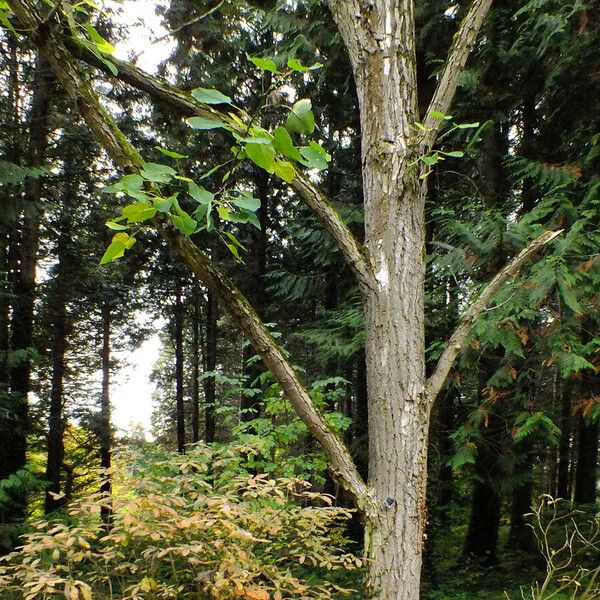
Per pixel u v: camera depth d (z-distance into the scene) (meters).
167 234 1.52
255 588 1.94
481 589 5.25
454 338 1.87
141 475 2.75
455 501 8.06
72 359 13.70
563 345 3.51
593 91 4.88
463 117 5.67
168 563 2.40
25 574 1.99
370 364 1.78
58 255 9.20
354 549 5.73
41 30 1.38
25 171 5.72
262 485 2.57
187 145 8.20
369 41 1.83
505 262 4.29
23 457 6.94
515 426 4.47
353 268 1.83
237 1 6.68
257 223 1.27
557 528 6.20
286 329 11.24
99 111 1.44
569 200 4.03
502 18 5.16
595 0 4.02
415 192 1.81
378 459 1.72
